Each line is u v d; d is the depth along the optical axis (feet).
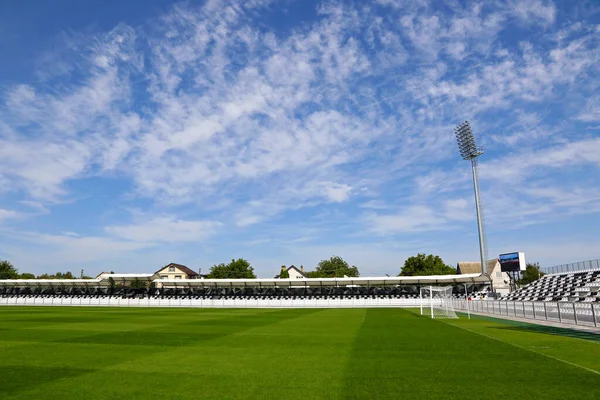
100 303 221.66
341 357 45.98
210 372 38.09
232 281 237.45
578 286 150.82
